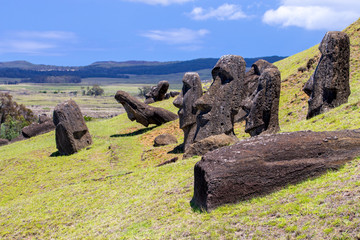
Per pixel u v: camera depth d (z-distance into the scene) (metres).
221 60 23.06
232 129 22.84
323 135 13.02
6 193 25.55
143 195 17.64
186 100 25.89
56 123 33.28
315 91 22.64
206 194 12.69
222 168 12.68
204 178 12.88
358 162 12.10
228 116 22.70
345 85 21.97
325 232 8.85
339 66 21.67
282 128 22.94
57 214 18.69
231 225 11.09
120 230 14.24
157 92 56.62
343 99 21.89
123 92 38.59
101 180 23.08
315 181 11.88
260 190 12.37
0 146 45.56
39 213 19.44
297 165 12.35
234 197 12.45
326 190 10.87
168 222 13.30
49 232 17.00
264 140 13.39
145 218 14.55
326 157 12.52
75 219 17.72
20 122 85.19
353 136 12.99
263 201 11.92
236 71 22.80
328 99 22.08
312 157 12.54
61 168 29.17
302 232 9.28
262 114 20.47
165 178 18.98
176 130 35.41
